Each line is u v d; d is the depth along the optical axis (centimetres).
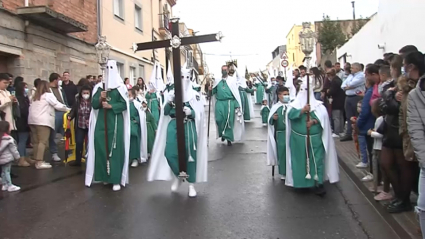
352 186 704
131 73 2125
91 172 733
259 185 724
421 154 388
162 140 685
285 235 492
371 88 675
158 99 1177
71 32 1375
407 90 456
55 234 509
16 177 804
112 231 516
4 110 803
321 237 485
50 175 827
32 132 900
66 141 938
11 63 1125
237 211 583
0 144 691
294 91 727
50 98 894
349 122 1040
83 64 1514
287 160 682
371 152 682
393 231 500
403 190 519
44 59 1249
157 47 642
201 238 488
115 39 1845
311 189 689
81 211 595
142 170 872
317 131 654
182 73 657
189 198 651
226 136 1158
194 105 664
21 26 1134
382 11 1430
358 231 502
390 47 1343
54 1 1302
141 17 2258
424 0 1032
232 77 1202
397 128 510
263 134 1377
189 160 645
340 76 1265
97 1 1630
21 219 564
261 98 2609
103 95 699
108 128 712
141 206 614
